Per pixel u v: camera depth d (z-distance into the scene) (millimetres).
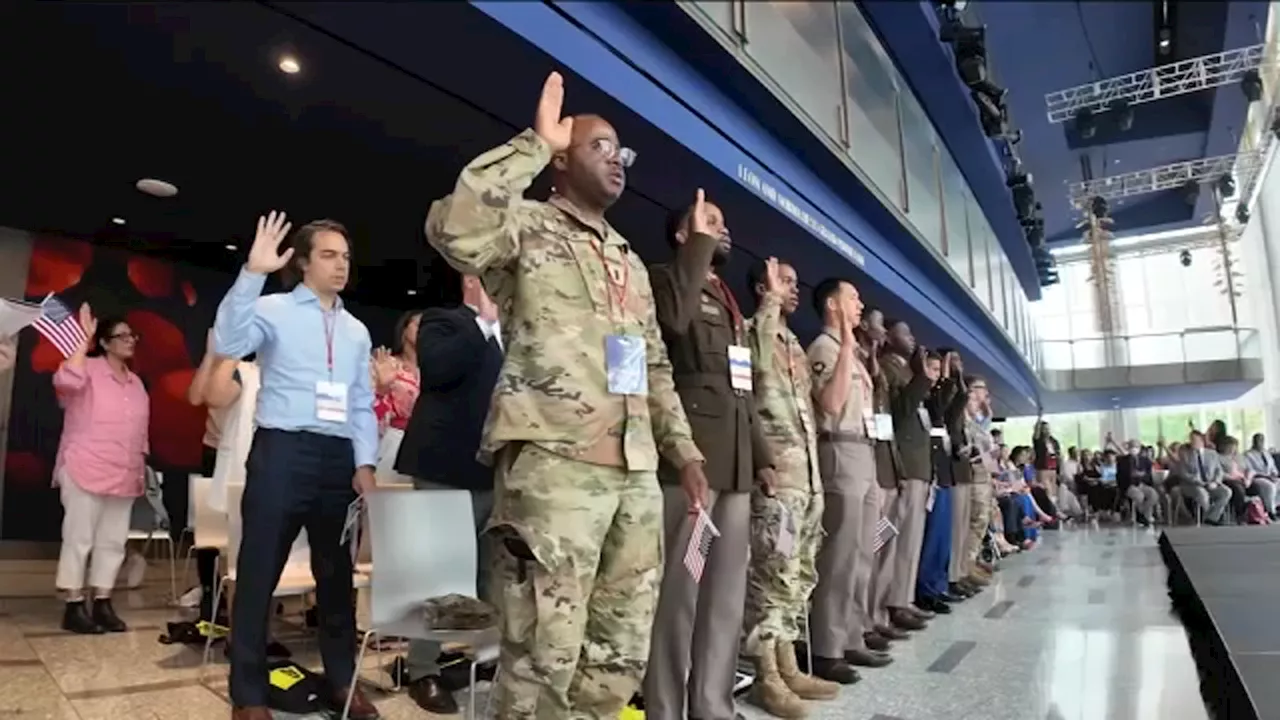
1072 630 3832
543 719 1545
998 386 10656
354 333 2453
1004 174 4297
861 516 3115
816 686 2707
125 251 5426
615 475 1635
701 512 1952
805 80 3766
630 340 1710
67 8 2453
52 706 2428
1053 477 11547
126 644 3365
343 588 2396
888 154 5016
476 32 2320
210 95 2979
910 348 4223
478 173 1572
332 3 2277
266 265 2209
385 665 3105
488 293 1757
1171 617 4117
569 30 2494
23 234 4984
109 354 3795
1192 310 8898
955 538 5012
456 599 2072
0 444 4910
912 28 2801
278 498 2207
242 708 2127
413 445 2539
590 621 1663
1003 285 9922
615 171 1803
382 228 4531
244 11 2379
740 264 4664
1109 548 7910
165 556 5430
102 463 3658
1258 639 2684
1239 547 4805
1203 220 5840
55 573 4973
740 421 2316
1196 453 9164
